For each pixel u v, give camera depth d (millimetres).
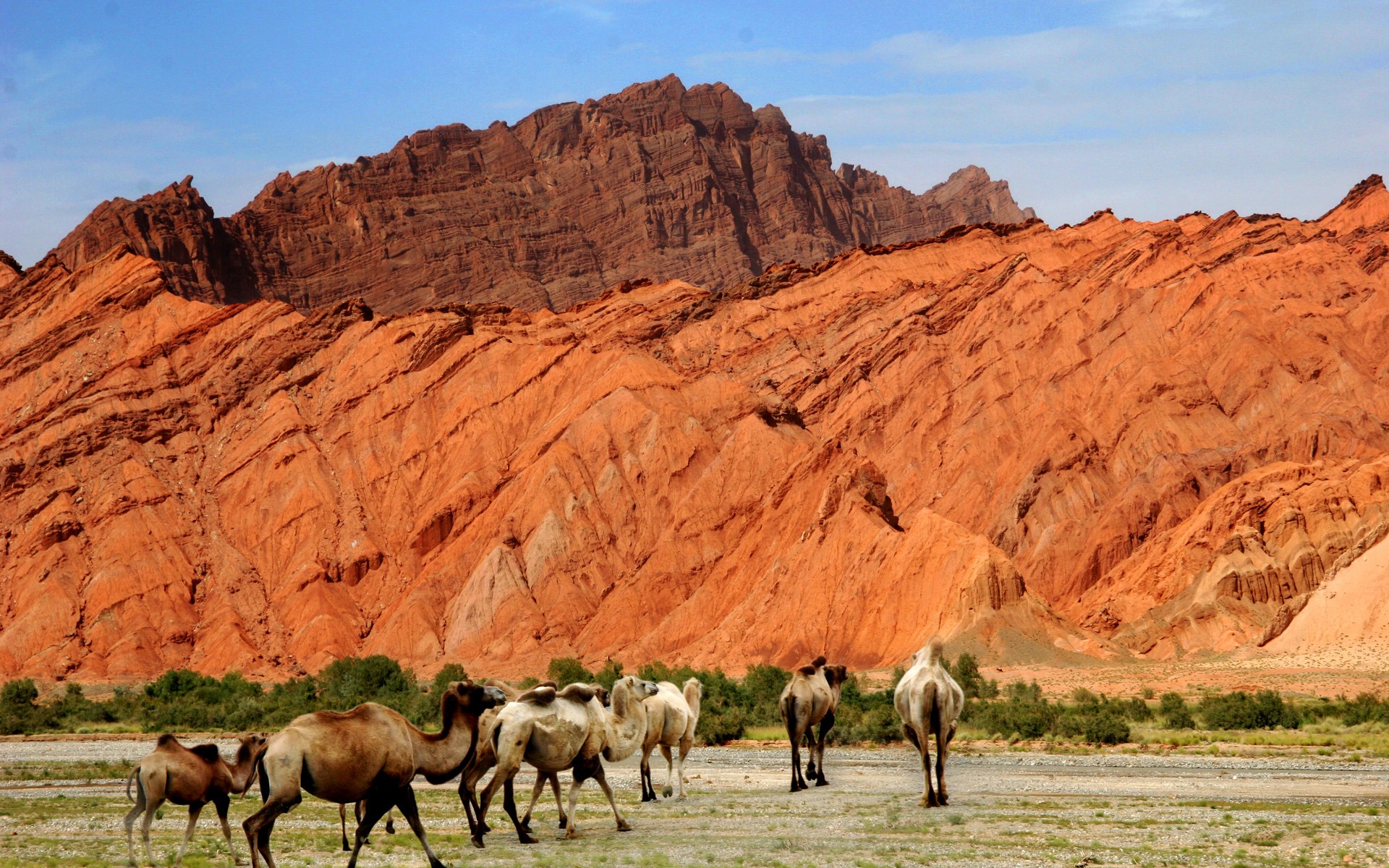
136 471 152125
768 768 42375
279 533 146750
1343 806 29922
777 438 141375
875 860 22469
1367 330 153000
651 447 143750
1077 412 151250
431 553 142750
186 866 23281
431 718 63312
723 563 127375
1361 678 81125
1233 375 147625
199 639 135875
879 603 106562
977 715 56375
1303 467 122562
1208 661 97625
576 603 132500
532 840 25156
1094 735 49781
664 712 32062
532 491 141500
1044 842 24406
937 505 147750
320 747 20328
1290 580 109750
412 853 23922
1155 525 131500
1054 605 129375
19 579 142250
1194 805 30078
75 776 44312
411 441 154750
